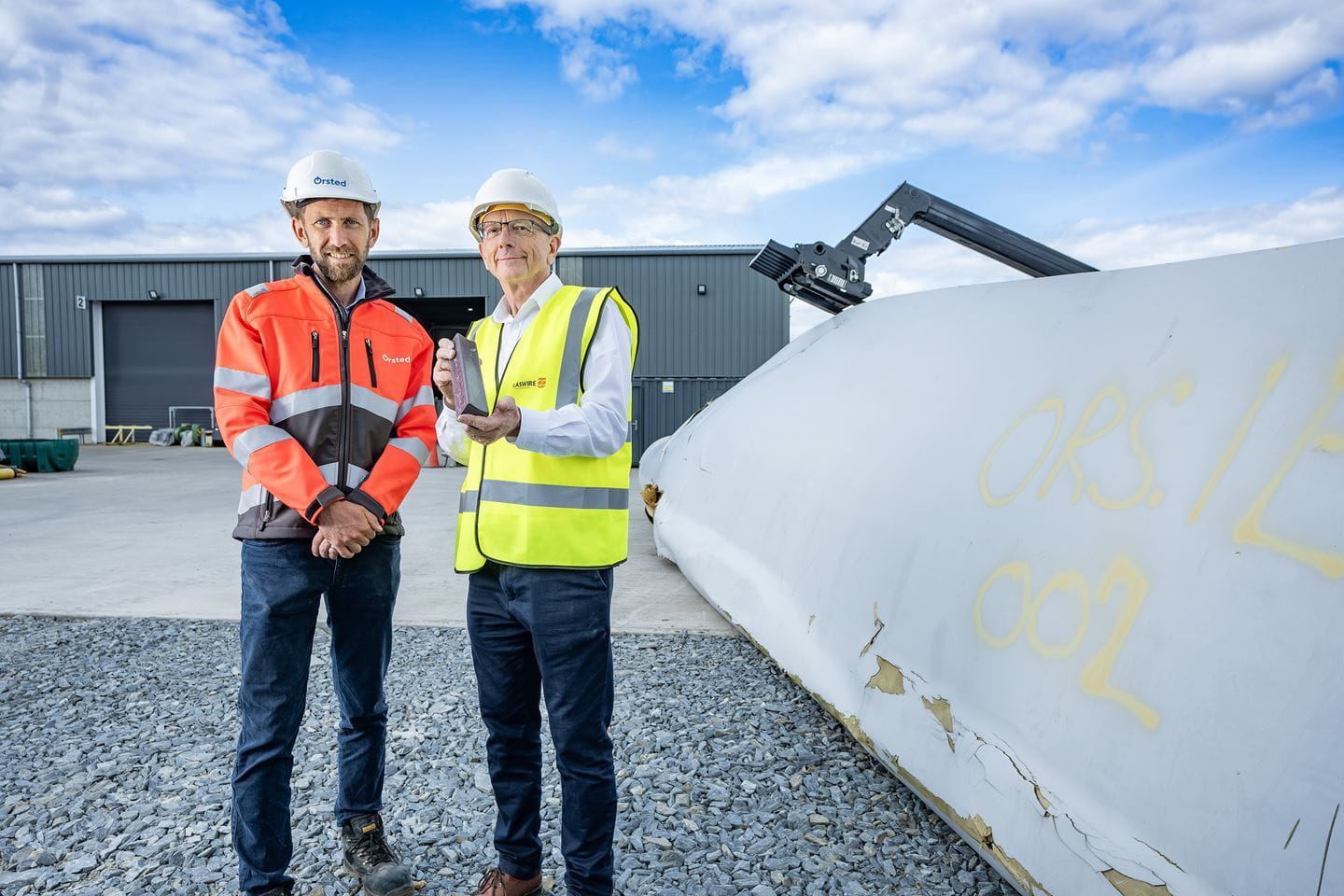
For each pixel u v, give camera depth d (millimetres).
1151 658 1654
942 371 3074
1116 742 1659
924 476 2729
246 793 1842
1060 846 1690
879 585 2701
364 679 2037
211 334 23734
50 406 23922
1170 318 2131
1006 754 1921
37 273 23453
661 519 5574
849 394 3707
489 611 1917
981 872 2129
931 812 2451
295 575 1854
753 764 2779
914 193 6434
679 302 20250
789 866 2168
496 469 1879
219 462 17203
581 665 1794
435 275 20844
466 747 2914
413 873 2131
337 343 1971
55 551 6727
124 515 8875
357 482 1971
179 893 2035
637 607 4906
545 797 2533
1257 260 1996
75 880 2092
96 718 3193
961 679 2172
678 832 2342
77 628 4422
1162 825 1513
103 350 24000
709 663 3877
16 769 2740
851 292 6465
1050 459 2223
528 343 1938
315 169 1906
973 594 2238
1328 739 1309
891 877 2111
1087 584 1886
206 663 3873
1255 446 1667
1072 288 2684
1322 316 1710
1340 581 1395
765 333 20203
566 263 20328
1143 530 1810
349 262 1976
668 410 18984
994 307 3066
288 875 2088
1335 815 1262
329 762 2783
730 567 4055
